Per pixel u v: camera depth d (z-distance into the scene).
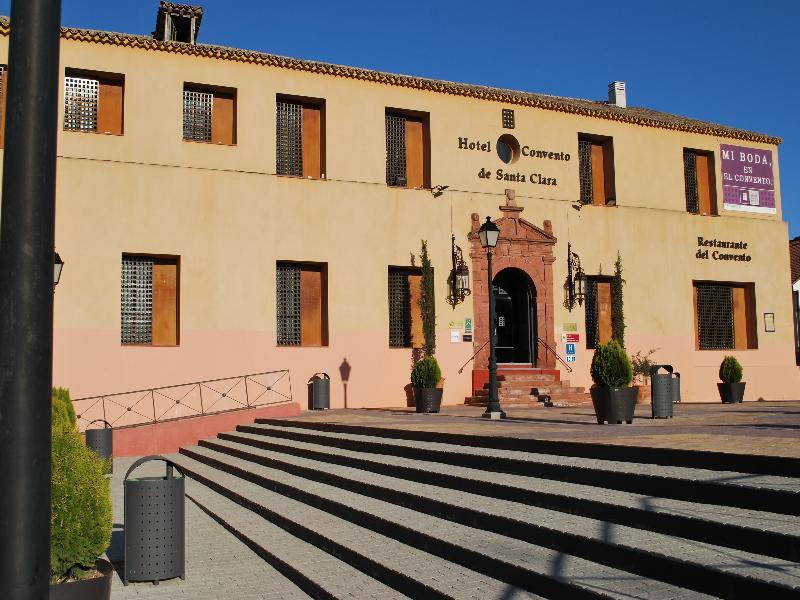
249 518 10.12
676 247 25.78
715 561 5.11
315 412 19.36
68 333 18.14
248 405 19.72
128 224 18.98
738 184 27.36
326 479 10.79
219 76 20.41
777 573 4.77
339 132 21.56
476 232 22.70
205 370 19.39
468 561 6.49
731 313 27.05
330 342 20.81
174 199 19.52
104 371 18.41
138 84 19.53
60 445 6.24
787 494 5.76
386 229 21.75
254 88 20.73
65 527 5.95
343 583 6.84
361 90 21.95
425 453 10.26
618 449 8.16
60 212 18.38
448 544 6.78
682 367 25.34
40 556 3.10
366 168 21.75
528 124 23.94
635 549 5.53
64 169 18.50
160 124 19.62
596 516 6.69
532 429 11.66
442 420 14.97
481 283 22.72
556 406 20.92
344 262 21.17
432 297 21.77
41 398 3.16
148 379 18.83
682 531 5.86
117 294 18.72
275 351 20.17
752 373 26.59
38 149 3.25
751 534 5.34
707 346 26.38
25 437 3.10
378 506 8.72
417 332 22.25
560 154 24.33
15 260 3.17
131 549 7.61
